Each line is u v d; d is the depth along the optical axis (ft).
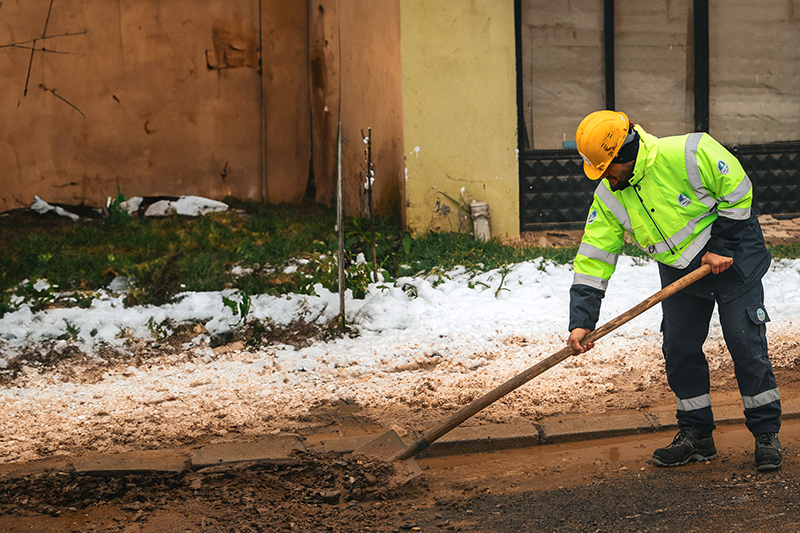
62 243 27.14
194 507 11.21
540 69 30.45
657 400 15.51
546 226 30.99
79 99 33.60
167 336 19.71
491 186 28.19
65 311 20.34
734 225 11.30
